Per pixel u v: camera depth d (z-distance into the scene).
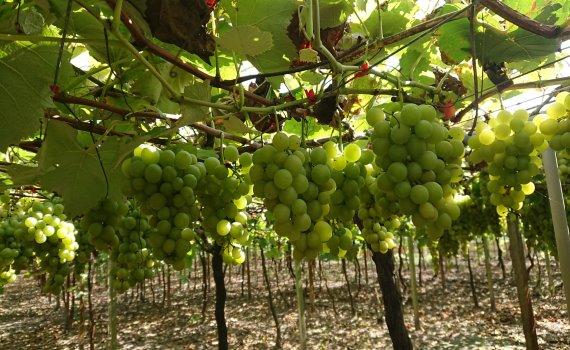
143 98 0.95
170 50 0.87
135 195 0.76
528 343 2.20
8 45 0.62
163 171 0.73
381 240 0.79
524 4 0.88
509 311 4.87
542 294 5.62
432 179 0.60
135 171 0.73
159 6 0.57
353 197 0.69
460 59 0.98
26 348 4.51
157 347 4.24
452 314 4.91
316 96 0.75
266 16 0.78
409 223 4.18
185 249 0.74
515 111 0.73
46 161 0.82
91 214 0.91
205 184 0.78
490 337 3.92
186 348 4.15
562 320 4.31
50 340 4.75
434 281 7.31
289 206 0.59
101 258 4.52
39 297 7.64
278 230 0.59
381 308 5.28
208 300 6.36
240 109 0.69
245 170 0.78
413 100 0.90
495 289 6.27
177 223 0.73
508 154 0.73
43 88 0.66
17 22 0.60
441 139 0.62
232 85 0.71
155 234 0.74
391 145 0.61
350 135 1.14
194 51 0.62
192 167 0.75
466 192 2.73
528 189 0.78
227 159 0.79
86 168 0.85
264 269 4.26
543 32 0.78
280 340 4.08
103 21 0.55
